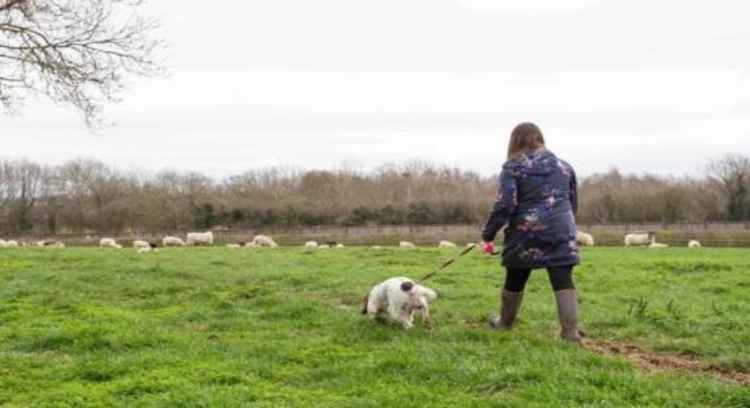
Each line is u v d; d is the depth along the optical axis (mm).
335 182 82625
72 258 19750
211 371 7219
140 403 6293
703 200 68062
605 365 7402
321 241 51000
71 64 18031
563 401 6199
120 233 70312
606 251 28422
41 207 75375
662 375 7098
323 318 10445
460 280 15023
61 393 6633
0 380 7094
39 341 8828
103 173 84000
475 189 80500
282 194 78188
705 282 14758
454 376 6992
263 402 6227
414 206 70688
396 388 6645
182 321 10594
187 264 18109
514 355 7738
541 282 14555
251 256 21719
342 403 6227
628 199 68312
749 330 9438
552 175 8445
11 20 17422
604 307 11680
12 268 16875
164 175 84250
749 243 42719
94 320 10188
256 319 10641
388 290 9547
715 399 6223
